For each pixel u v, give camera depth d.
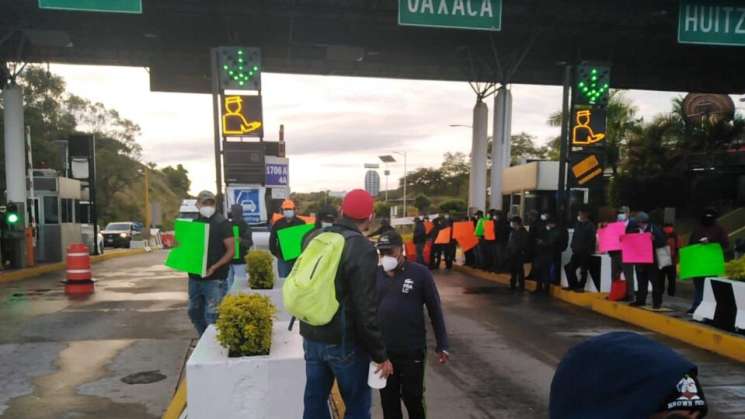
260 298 4.05
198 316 6.50
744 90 20.66
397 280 4.02
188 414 3.69
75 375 5.98
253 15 13.64
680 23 12.24
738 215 22.72
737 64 18.58
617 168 28.12
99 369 6.20
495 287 13.33
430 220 19.67
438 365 6.57
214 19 14.78
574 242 11.21
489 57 17.94
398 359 3.97
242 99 12.31
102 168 51.97
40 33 14.42
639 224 9.46
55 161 36.00
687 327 7.90
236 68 12.34
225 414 3.70
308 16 13.79
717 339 7.29
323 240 3.21
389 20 14.29
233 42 13.84
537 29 14.78
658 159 26.27
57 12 14.26
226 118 12.30
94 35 15.96
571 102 13.73
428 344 7.62
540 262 12.20
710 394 5.55
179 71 18.05
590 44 16.48
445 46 17.27
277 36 16.47
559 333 8.35
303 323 3.30
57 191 18.25
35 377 5.91
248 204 12.43
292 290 3.12
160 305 10.45
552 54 17.61
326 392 3.32
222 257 6.32
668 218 15.05
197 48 16.83
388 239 3.93
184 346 7.22
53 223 18.22
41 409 4.99
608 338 1.06
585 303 10.83
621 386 0.97
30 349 7.05
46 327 8.41
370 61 18.38
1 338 7.68
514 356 6.99
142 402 5.16
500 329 8.61
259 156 12.41
